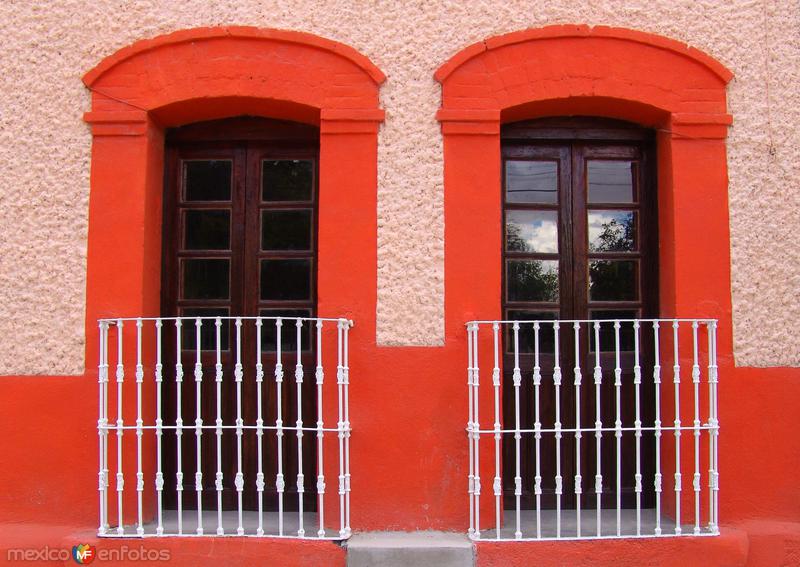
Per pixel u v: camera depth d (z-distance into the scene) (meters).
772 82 4.80
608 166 5.09
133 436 4.59
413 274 4.64
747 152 4.76
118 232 4.70
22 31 4.78
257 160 5.11
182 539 4.31
